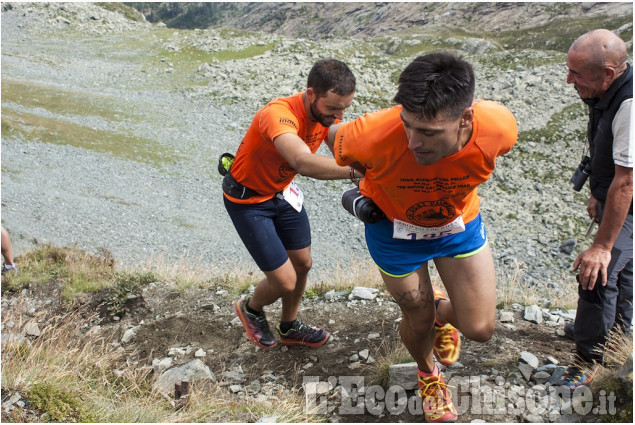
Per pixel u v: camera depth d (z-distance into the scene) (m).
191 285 6.23
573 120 26.41
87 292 6.56
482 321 3.12
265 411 3.67
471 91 2.29
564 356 3.93
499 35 45.72
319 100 3.56
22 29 45.78
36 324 5.55
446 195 2.79
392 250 3.13
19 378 3.62
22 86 30.64
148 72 35.47
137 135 25.80
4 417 3.30
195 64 36.28
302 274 4.41
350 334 4.73
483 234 3.16
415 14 89.06
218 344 4.94
